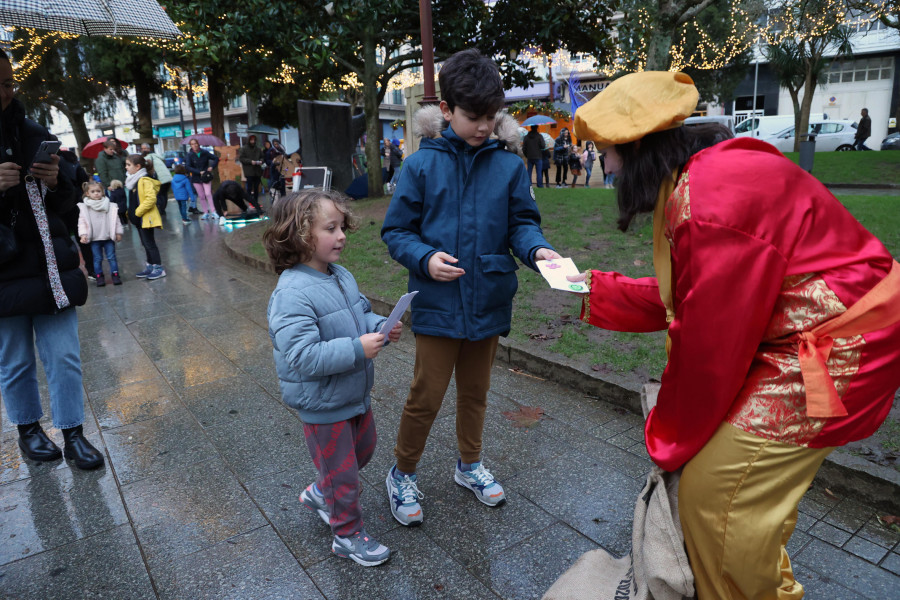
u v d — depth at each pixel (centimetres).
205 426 367
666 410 166
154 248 812
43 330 315
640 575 173
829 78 3781
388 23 1170
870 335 143
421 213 249
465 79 223
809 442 147
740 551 154
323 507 258
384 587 226
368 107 1247
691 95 152
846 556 235
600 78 3347
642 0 1617
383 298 593
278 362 227
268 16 987
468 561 240
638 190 160
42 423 380
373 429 254
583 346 438
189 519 272
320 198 217
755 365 155
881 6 1744
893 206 775
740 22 2686
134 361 489
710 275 144
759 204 143
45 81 2436
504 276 250
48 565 244
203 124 5153
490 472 305
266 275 799
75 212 336
